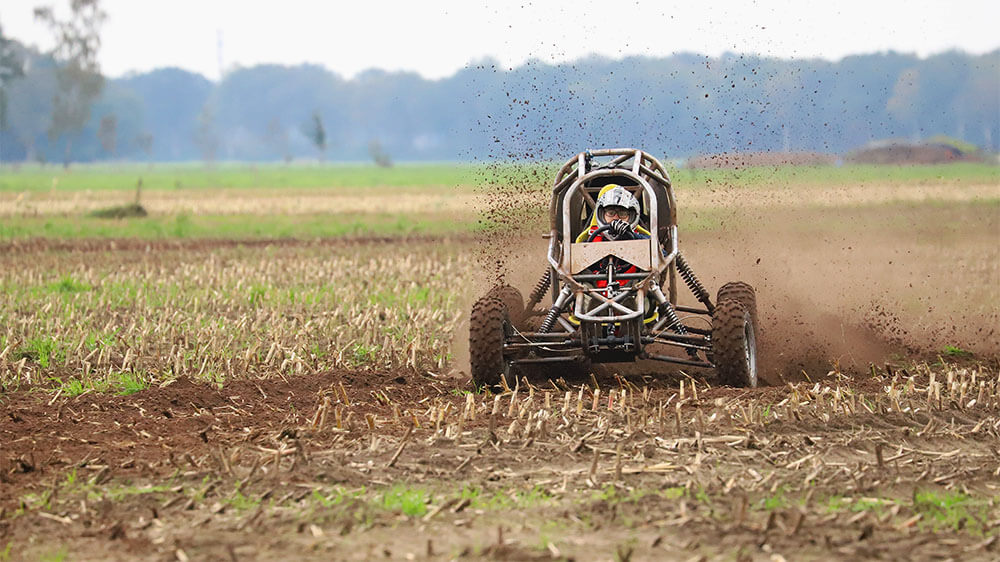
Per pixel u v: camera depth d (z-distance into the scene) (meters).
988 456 28.17
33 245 103.50
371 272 75.00
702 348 36.75
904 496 24.83
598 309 35.81
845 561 20.70
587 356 36.44
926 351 45.84
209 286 65.62
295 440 29.11
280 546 21.53
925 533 22.23
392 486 25.55
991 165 154.50
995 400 33.97
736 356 35.62
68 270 79.38
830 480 25.59
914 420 31.67
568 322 38.00
